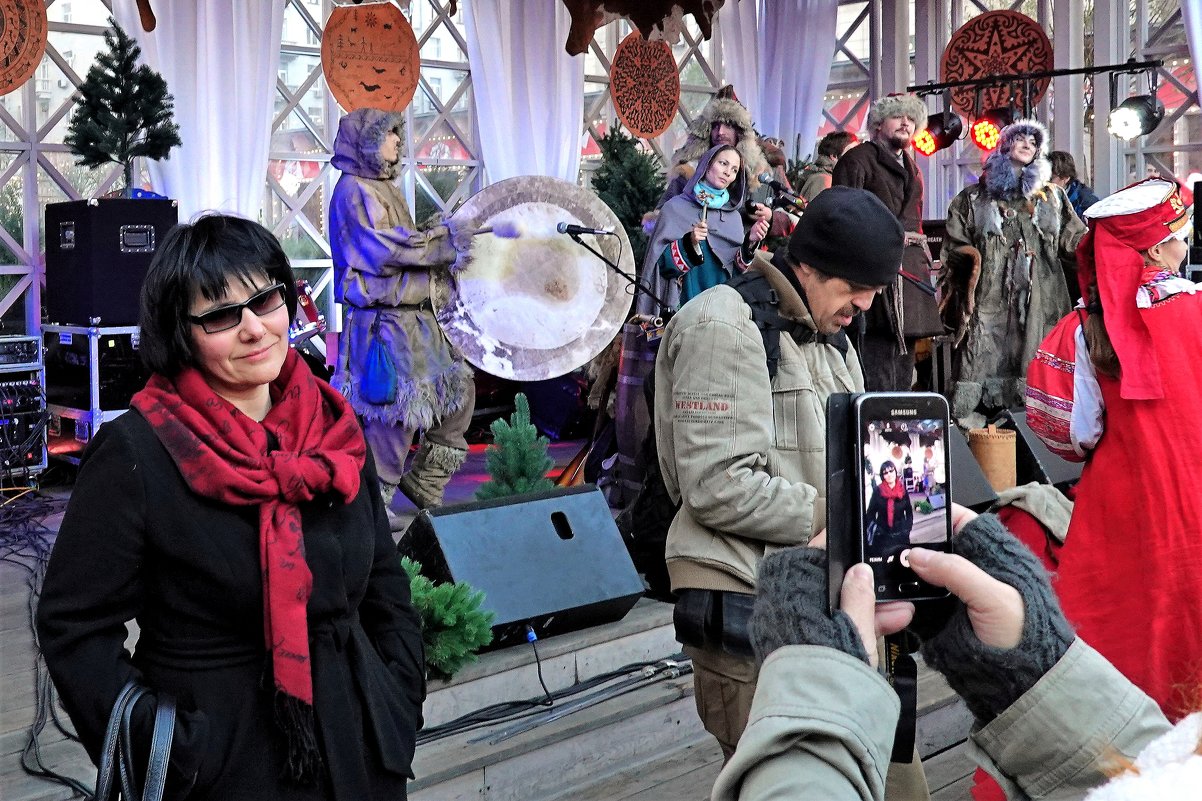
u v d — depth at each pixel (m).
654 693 3.25
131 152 5.80
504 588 3.14
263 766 1.50
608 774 3.08
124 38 5.73
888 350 5.60
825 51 9.95
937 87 8.44
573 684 3.25
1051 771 0.82
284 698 1.48
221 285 1.53
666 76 8.12
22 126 6.39
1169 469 2.68
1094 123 8.92
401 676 1.71
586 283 5.26
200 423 1.53
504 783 2.86
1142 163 8.82
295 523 1.54
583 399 7.48
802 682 0.81
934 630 0.92
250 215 6.99
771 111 10.08
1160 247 2.79
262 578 1.51
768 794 0.78
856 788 0.79
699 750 3.24
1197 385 2.71
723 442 1.94
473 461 6.80
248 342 1.56
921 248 5.77
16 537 4.76
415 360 4.87
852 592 0.87
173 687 1.51
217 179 6.87
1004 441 4.49
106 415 5.64
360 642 1.63
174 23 6.61
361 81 6.85
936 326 5.77
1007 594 0.83
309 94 7.58
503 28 8.20
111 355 5.63
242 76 6.89
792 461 2.00
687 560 2.04
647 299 4.93
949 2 9.77
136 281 5.66
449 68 8.19
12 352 5.58
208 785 1.49
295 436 1.63
